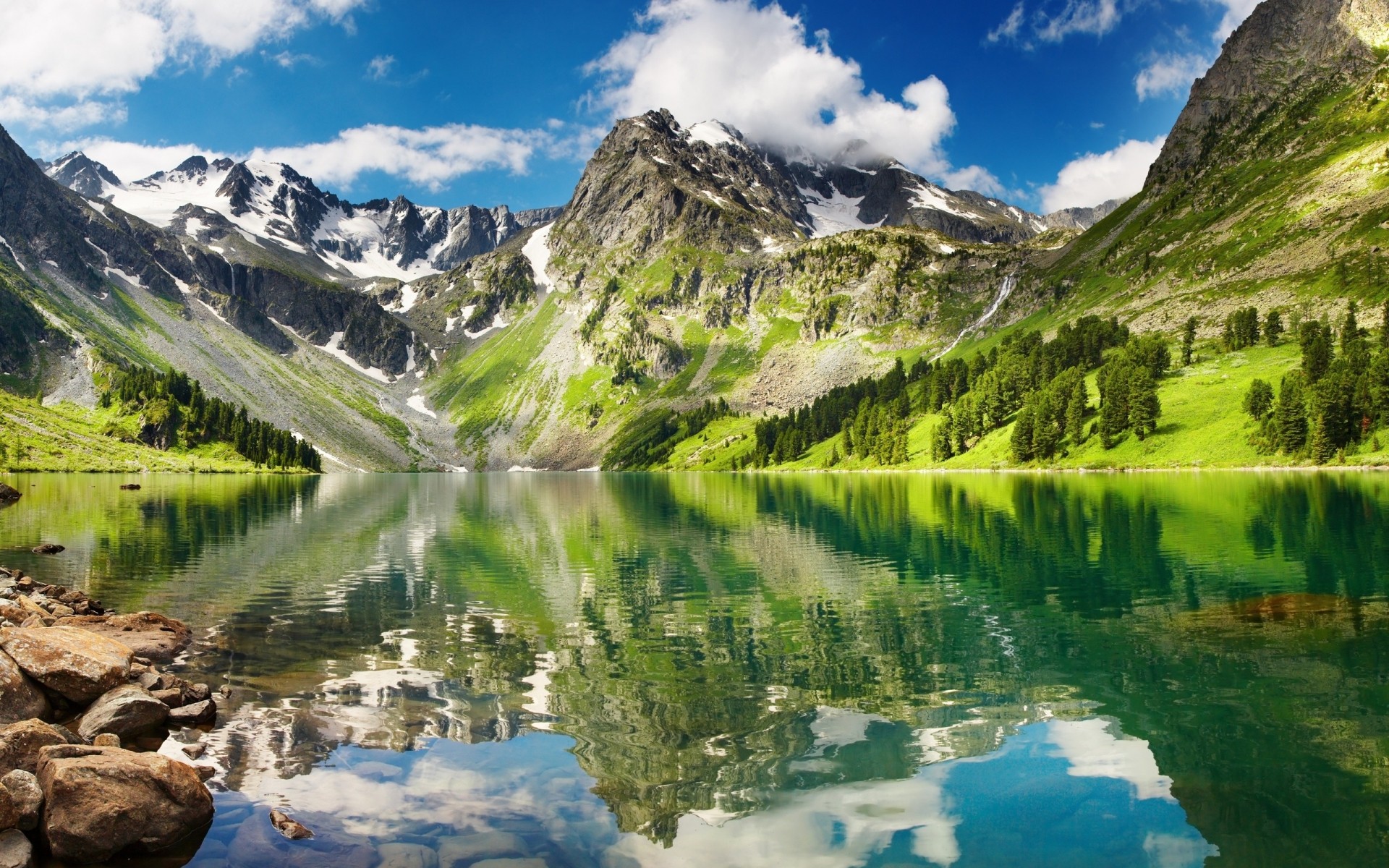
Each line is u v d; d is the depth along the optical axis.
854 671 27.30
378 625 34.91
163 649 30.00
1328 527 63.25
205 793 16.12
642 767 18.84
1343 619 32.91
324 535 73.69
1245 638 30.45
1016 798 17.00
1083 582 43.66
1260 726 21.28
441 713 22.91
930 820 15.96
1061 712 22.67
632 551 61.41
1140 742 20.28
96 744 19.06
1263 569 45.19
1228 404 176.12
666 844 14.88
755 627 34.25
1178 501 90.62
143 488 158.62
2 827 14.50
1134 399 176.75
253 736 20.94
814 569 50.94
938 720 22.17
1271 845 14.82
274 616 36.91
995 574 47.16
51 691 21.27
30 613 29.52
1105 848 14.87
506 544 66.69
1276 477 128.38
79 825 14.35
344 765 18.97
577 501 130.88
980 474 189.88
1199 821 15.85
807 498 125.62
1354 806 16.53
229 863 14.19
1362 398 149.12
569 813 16.30
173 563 54.59
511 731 21.45
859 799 17.02
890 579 46.31
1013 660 28.27
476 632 33.56
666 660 28.83
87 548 61.53
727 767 18.84
